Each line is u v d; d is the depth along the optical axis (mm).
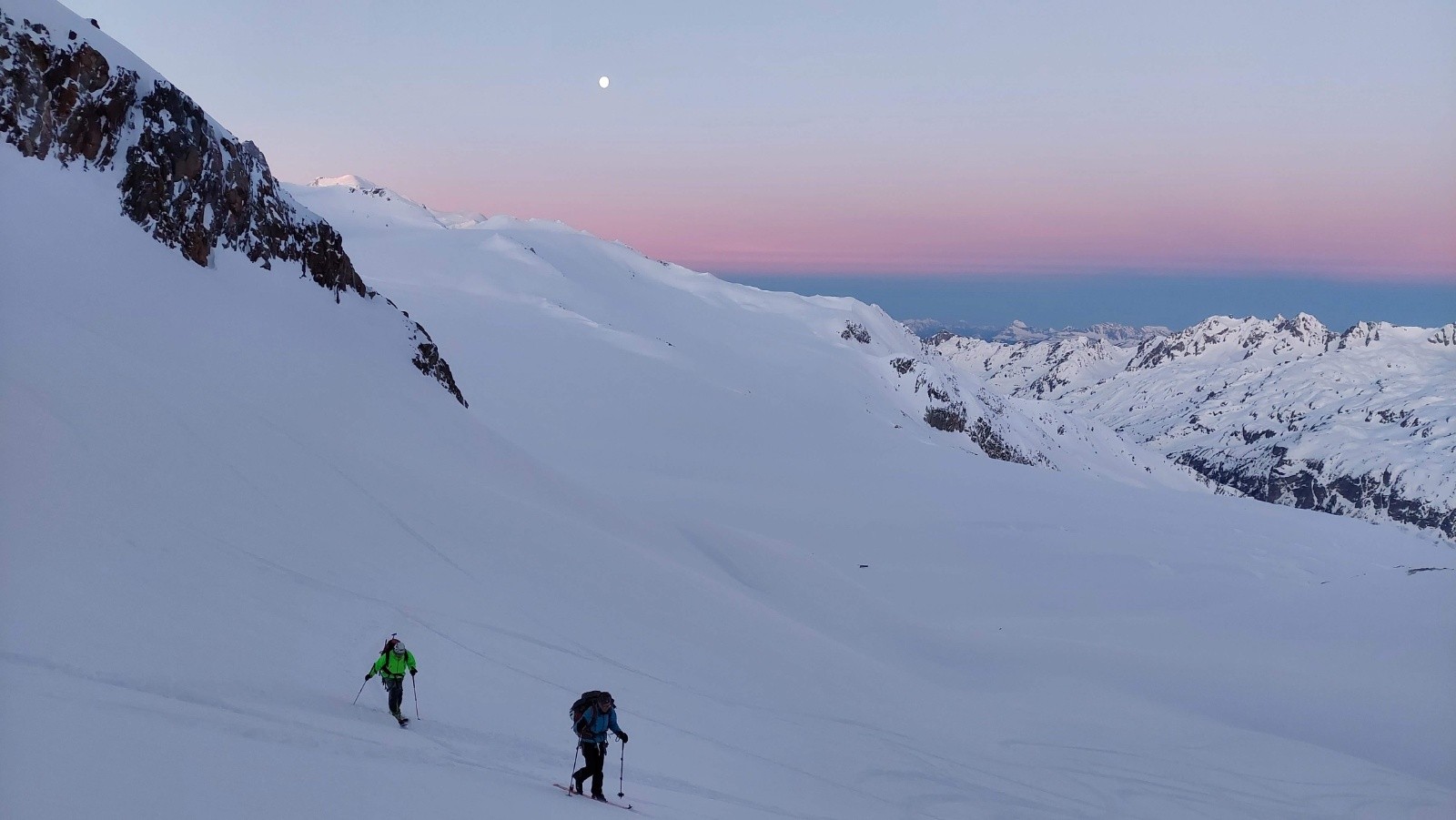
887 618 42594
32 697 8188
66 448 16344
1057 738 27188
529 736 13797
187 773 7484
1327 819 22828
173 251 31297
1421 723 29953
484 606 20375
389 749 10453
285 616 14781
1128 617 48375
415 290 124688
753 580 43094
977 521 75750
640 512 45562
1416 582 45719
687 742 17234
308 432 25688
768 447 103438
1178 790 23797
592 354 115375
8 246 23594
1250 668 36500
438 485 27734
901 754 21859
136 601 12578
